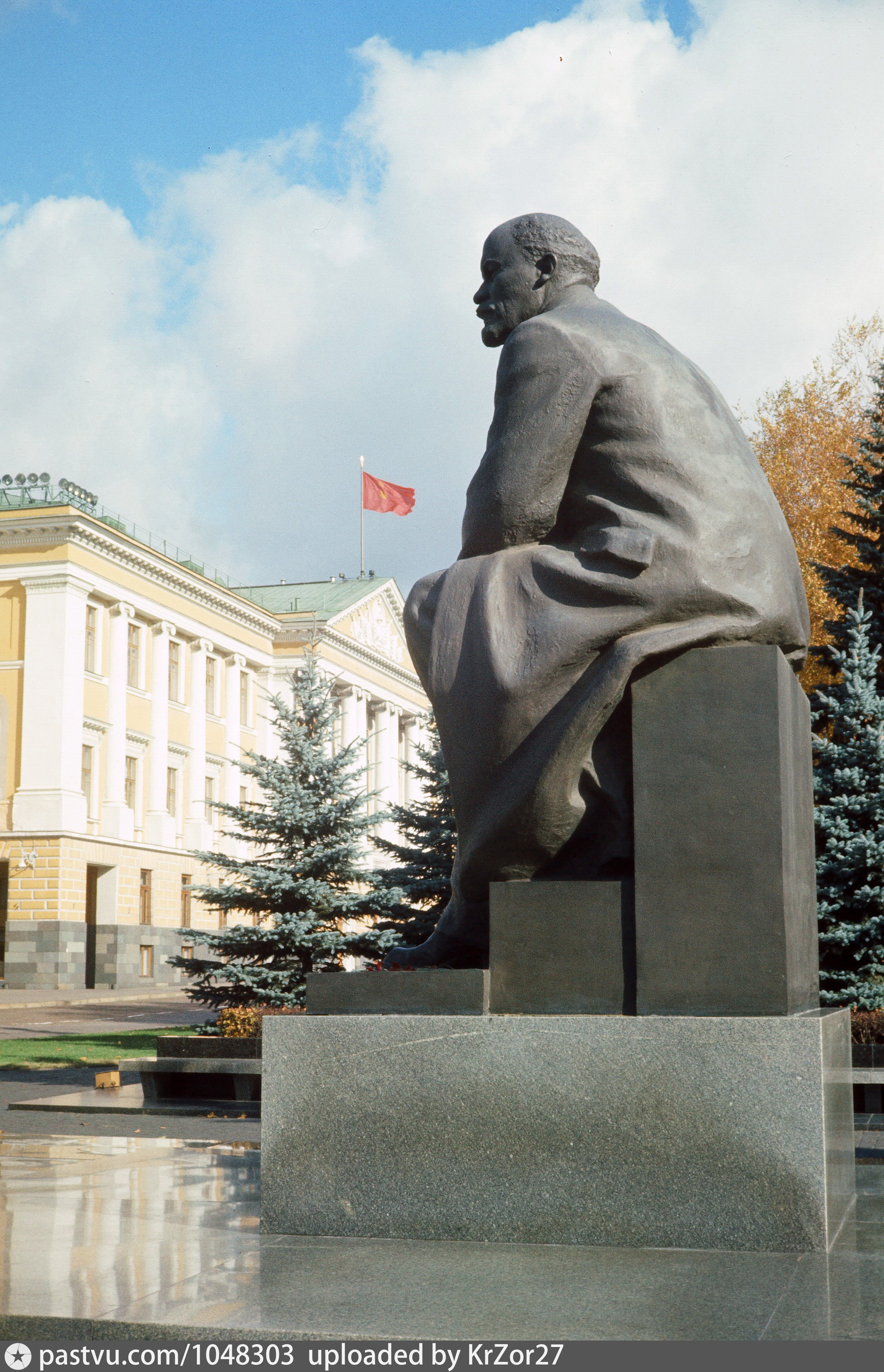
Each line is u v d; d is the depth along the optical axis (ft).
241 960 57.06
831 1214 11.08
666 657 11.96
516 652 12.53
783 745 11.75
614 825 12.34
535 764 12.23
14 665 119.96
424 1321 8.63
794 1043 10.75
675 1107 10.93
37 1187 13.91
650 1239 10.82
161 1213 12.36
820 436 72.18
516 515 13.03
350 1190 11.45
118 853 125.29
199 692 145.07
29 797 117.39
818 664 55.98
